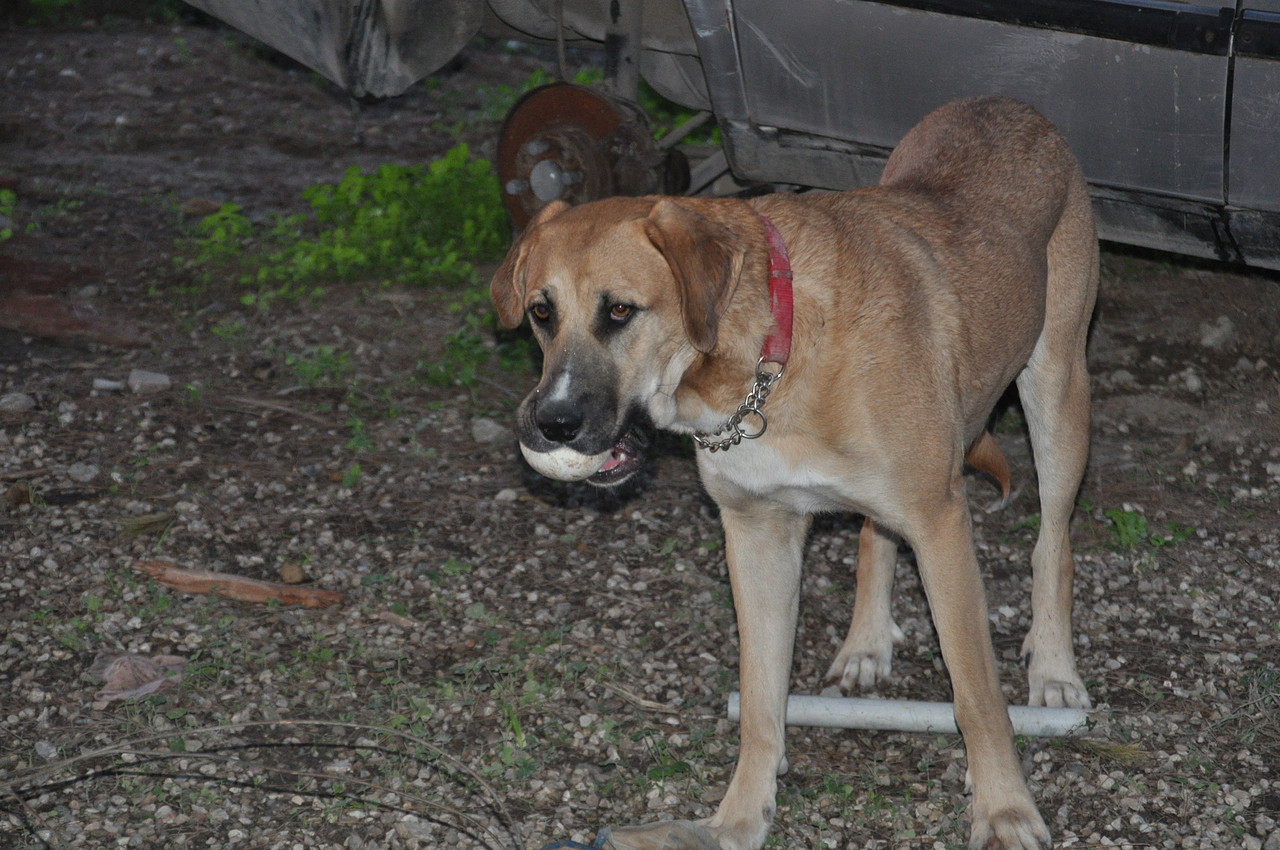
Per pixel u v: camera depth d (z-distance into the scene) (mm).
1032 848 3990
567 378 3682
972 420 4496
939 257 4309
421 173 10312
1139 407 7207
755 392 3883
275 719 4605
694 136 10273
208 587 5426
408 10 7152
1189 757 4480
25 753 4379
